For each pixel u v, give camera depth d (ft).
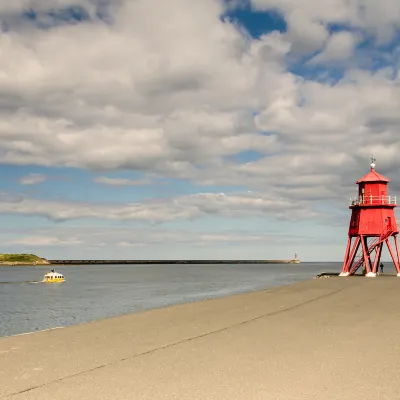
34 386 28.84
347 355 37.04
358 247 200.85
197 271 625.00
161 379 30.12
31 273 581.12
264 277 383.04
